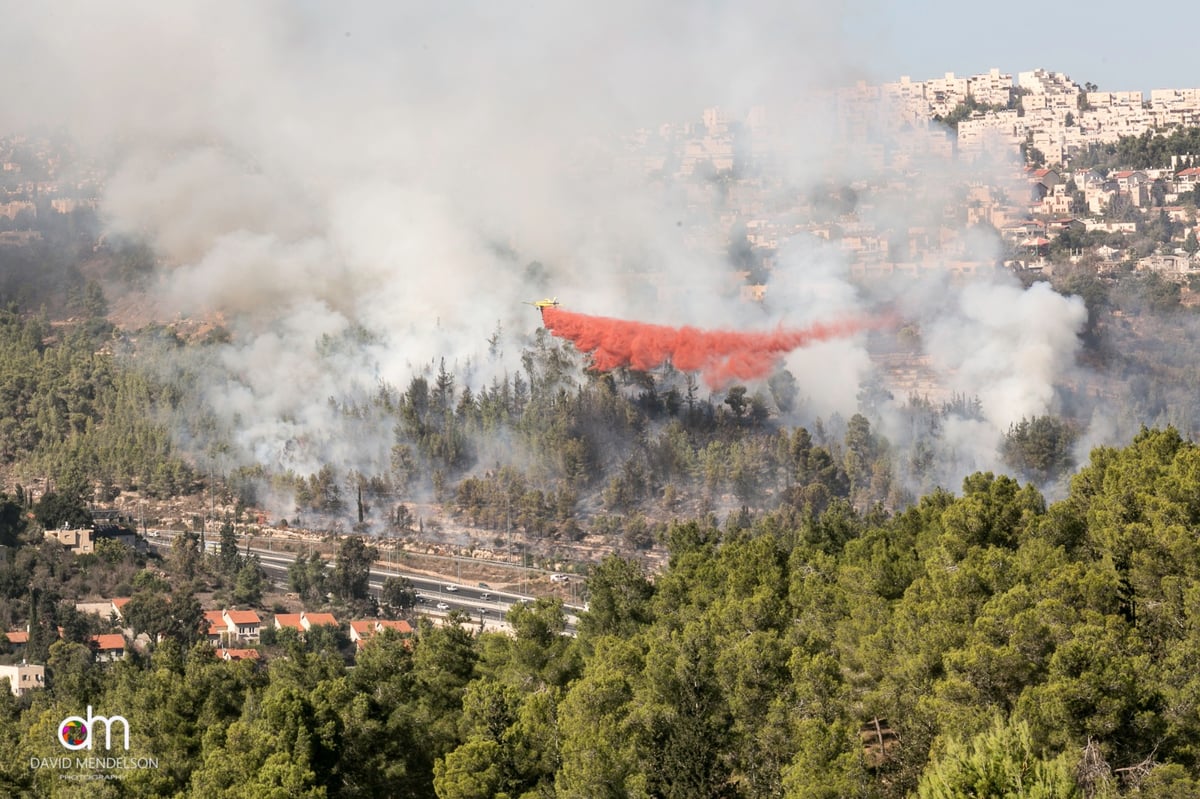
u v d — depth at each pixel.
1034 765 172.62
